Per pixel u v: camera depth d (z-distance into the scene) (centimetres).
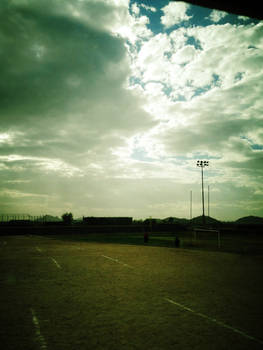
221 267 1305
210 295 800
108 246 2348
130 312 649
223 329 548
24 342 489
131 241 2934
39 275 1095
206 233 4612
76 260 1528
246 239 3275
